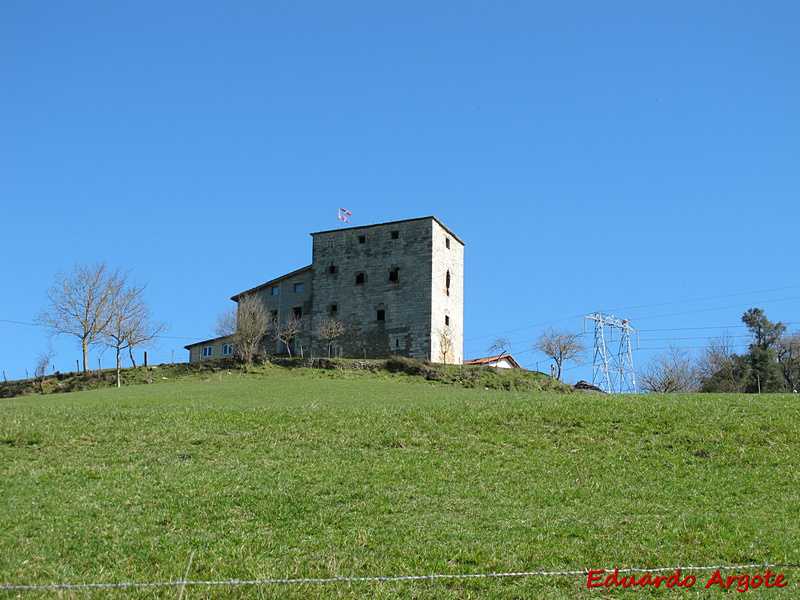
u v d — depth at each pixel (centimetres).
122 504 2291
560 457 2872
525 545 2047
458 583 1828
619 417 3356
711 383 8938
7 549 1942
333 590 1775
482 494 2456
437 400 4319
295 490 2456
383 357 7894
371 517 2241
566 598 1767
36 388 7456
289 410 3597
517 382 6950
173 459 2770
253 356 7500
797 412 3328
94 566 1877
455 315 8338
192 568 1878
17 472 2555
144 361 8038
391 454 2892
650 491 2494
